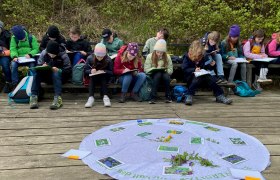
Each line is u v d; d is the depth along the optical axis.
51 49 5.02
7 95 5.69
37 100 5.05
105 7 8.42
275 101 5.64
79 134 3.83
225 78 6.56
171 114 4.72
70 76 5.58
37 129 3.99
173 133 3.75
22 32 5.59
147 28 7.84
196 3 7.82
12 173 2.85
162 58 5.43
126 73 5.36
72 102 5.34
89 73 5.18
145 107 5.10
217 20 7.48
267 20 7.77
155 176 2.75
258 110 5.02
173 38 7.62
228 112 4.88
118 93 6.01
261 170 2.92
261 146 3.47
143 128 3.93
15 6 7.73
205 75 5.42
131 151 3.25
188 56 5.57
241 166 2.97
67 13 8.16
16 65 5.59
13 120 4.34
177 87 5.56
